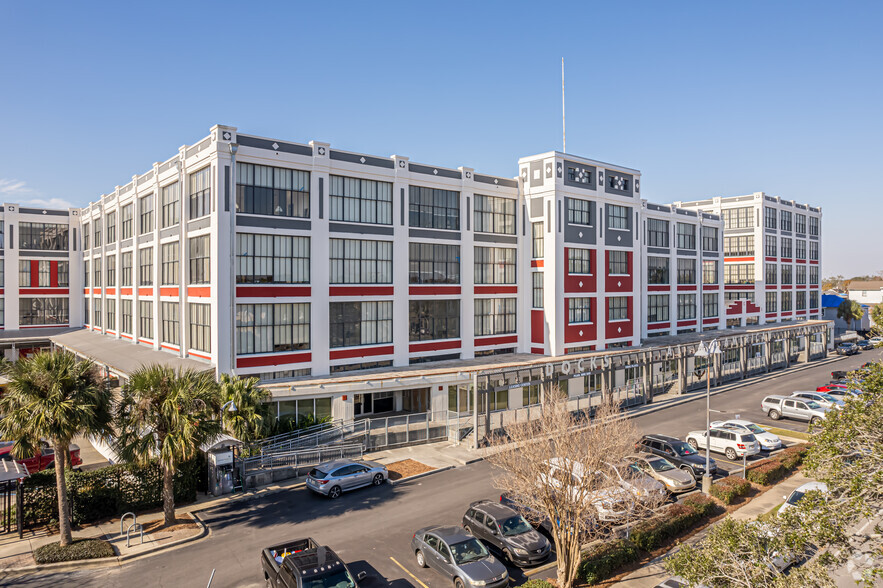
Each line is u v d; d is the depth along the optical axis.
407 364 40.72
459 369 38.06
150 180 42.09
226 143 32.66
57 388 19.00
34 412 18.66
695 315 65.56
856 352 74.62
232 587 17.34
